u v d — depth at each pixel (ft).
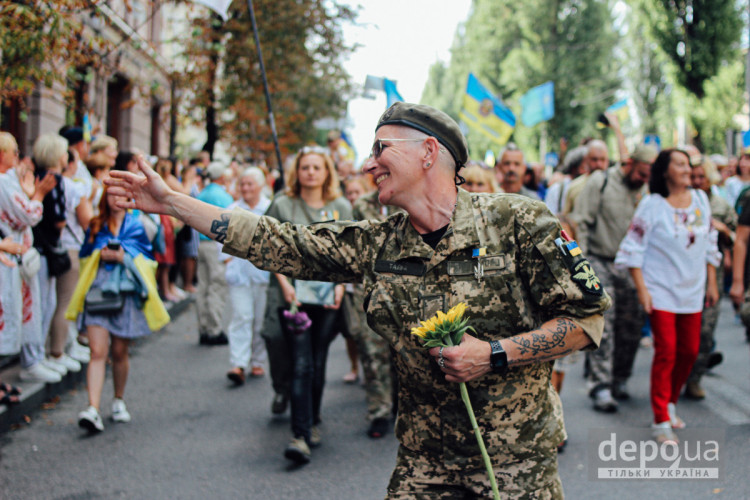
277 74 47.78
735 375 22.72
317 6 47.50
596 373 18.97
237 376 21.43
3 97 19.36
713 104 84.84
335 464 15.06
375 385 16.89
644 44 124.26
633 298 19.58
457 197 6.89
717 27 84.79
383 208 18.30
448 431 6.82
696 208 16.26
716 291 18.72
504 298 6.68
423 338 6.43
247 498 13.20
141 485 13.75
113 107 52.24
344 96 59.21
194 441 16.40
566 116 143.95
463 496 6.97
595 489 13.66
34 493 13.24
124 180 7.45
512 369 6.67
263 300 22.15
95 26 26.35
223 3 21.42
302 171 16.12
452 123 6.90
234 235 7.28
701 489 13.57
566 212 20.42
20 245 15.93
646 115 126.31
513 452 6.74
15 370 20.15
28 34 18.19
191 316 33.73
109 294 16.76
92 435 16.60
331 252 7.20
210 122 46.52
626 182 19.42
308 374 15.17
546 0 147.33
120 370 17.62
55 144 19.15
